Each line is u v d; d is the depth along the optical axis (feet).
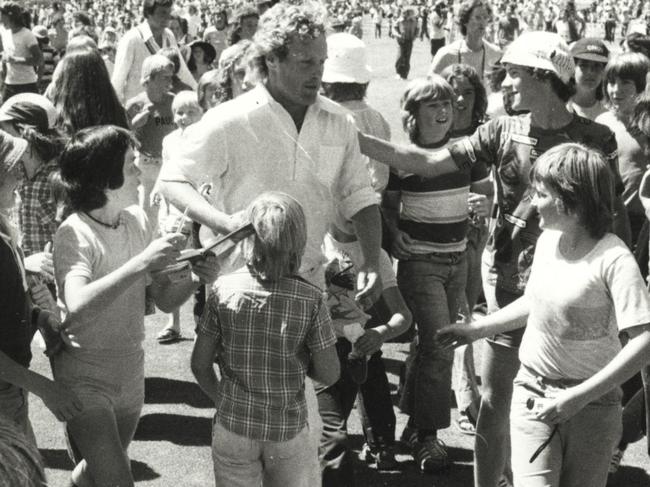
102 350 13.26
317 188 13.76
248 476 13.02
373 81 86.48
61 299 13.55
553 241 12.89
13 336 12.63
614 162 14.53
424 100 17.63
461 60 31.27
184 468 17.94
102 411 13.14
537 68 14.02
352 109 18.42
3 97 46.09
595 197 12.26
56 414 12.69
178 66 29.37
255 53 13.33
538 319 12.85
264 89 13.42
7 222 12.75
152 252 12.41
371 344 15.12
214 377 13.38
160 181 13.65
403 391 18.79
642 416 17.31
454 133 20.34
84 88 18.56
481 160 14.96
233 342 12.67
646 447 19.10
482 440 15.37
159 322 26.48
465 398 19.74
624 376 12.10
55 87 18.89
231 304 12.61
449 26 109.29
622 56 20.66
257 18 33.63
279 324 12.53
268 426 12.71
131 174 13.74
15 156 12.60
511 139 14.46
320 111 13.69
